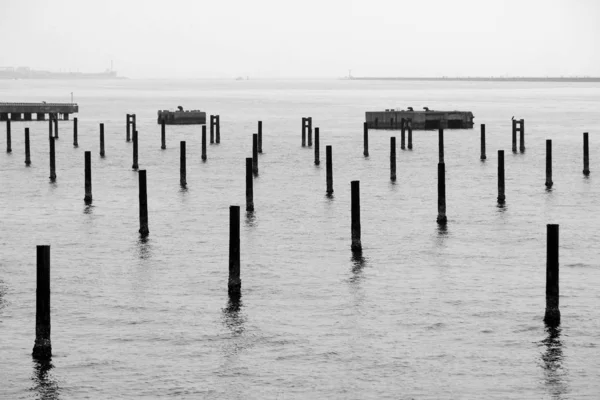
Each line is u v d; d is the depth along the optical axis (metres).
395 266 39.38
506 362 28.06
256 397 25.83
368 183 62.91
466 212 51.66
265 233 46.00
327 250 42.28
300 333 30.70
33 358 28.44
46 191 59.38
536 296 34.62
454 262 40.06
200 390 26.27
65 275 37.94
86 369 27.69
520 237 45.09
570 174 67.19
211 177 66.19
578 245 43.12
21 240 44.56
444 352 28.92
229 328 31.23
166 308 33.44
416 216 50.50
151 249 42.66
